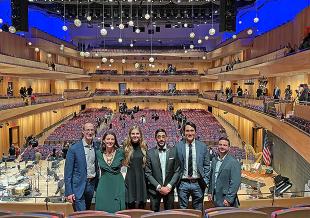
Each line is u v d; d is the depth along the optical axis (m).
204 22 38.28
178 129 25.59
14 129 25.25
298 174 14.06
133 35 44.25
